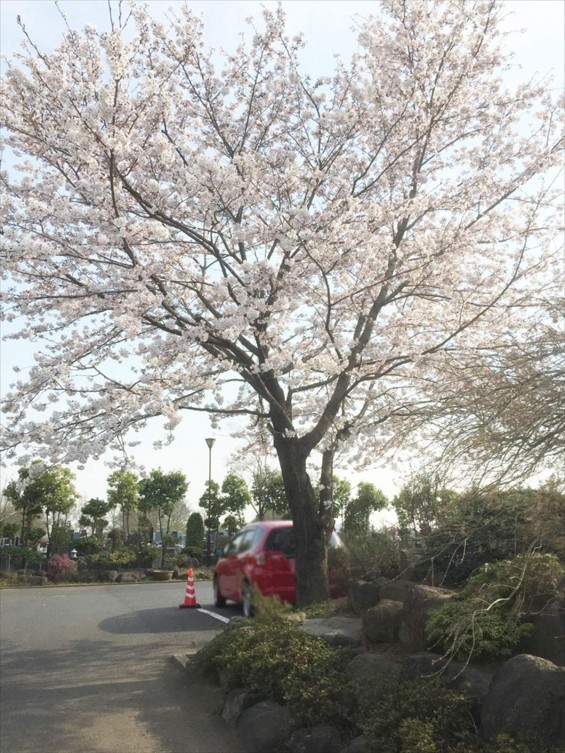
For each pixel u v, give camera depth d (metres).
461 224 10.68
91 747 5.63
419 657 5.19
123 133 9.27
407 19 11.13
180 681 7.60
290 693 5.48
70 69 9.84
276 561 10.98
